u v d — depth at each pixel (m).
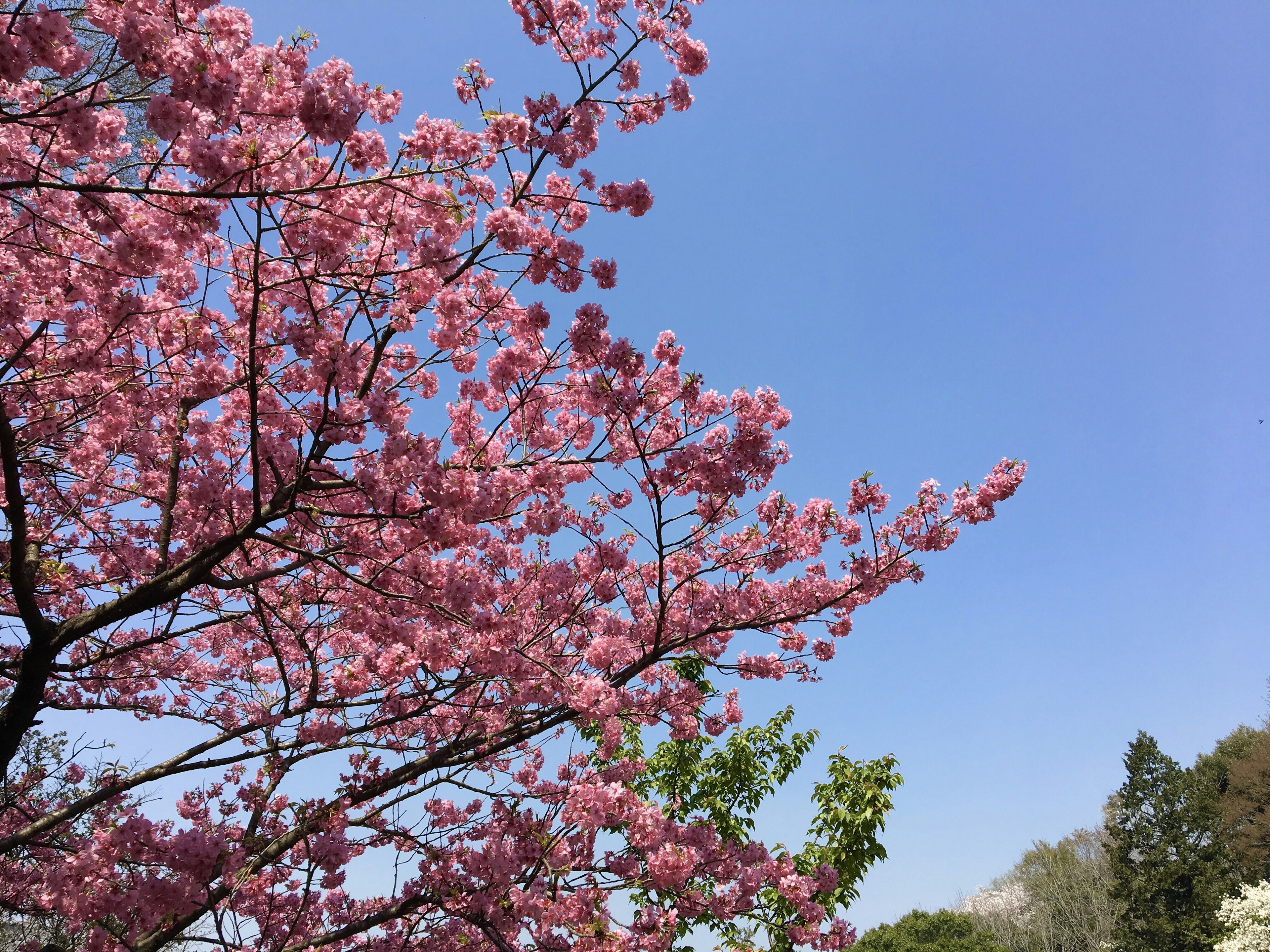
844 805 8.59
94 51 4.07
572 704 4.59
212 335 4.68
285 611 5.97
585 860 5.25
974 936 39.16
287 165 3.88
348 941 5.80
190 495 4.39
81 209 3.67
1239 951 25.39
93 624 3.99
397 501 4.50
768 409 5.57
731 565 5.77
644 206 4.96
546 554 6.08
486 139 4.53
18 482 3.81
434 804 6.50
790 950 6.28
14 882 5.71
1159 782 36.16
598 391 4.64
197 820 5.90
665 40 4.80
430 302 4.54
